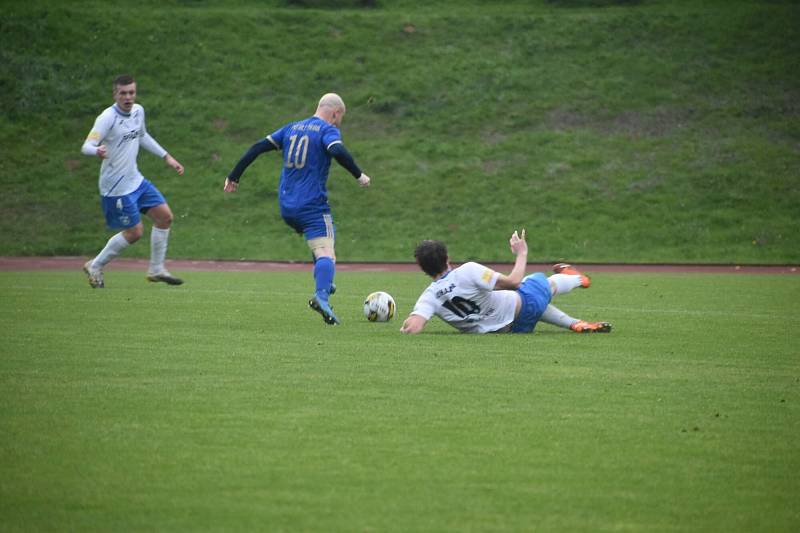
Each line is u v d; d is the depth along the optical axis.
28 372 25.91
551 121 126.06
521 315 34.78
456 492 15.65
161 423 20.02
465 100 130.62
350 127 125.56
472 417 20.77
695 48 140.12
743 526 14.37
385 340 32.75
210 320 39.06
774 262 93.81
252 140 123.00
